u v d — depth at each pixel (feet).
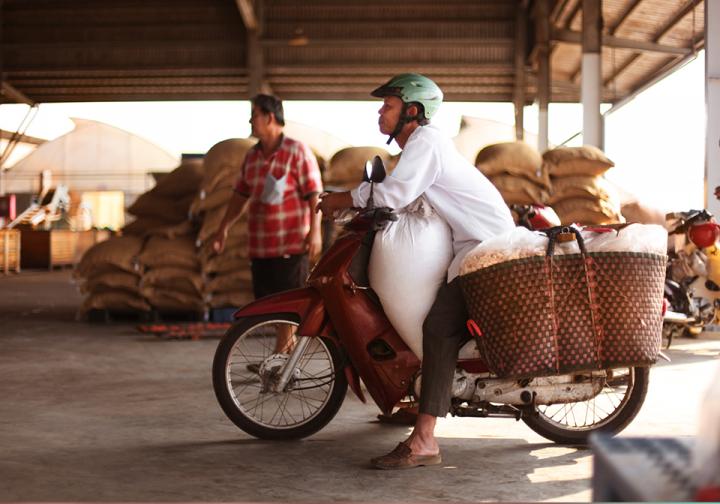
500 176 27.12
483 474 10.60
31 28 61.52
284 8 60.39
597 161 26.89
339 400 12.26
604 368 10.48
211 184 26.99
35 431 12.85
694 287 21.52
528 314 10.36
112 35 61.11
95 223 105.09
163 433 12.78
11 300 38.42
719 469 3.84
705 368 19.29
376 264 11.29
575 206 26.81
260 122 16.52
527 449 11.85
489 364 10.59
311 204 16.56
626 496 3.92
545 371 10.41
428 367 10.89
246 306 12.21
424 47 60.59
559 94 77.30
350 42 60.23
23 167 105.81
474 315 10.59
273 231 16.65
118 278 27.91
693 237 20.74
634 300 10.44
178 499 9.50
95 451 11.67
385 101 11.67
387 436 12.66
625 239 10.43
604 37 53.83
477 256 10.41
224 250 27.04
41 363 19.89
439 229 11.25
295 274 16.74
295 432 12.29
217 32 60.80
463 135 65.10
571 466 10.98
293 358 12.07
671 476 3.92
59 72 61.77
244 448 11.89
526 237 10.44
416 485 10.12
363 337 11.50
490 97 70.85
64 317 30.58
